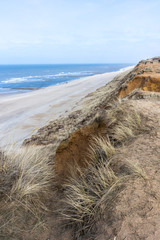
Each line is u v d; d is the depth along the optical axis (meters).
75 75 103.69
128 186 2.07
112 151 2.96
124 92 9.23
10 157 3.06
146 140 3.06
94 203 2.11
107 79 45.28
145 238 1.46
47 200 2.88
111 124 4.04
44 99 24.66
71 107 16.98
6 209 2.32
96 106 11.77
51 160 4.47
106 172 2.45
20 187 2.59
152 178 2.09
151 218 1.62
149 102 4.94
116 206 1.86
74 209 2.34
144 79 8.68
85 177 2.89
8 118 16.11
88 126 4.15
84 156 3.78
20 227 2.19
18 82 69.00
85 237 1.83
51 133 10.15
